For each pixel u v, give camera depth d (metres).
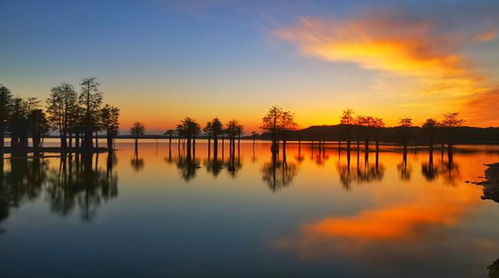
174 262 13.23
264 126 102.50
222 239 16.19
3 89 66.50
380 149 132.38
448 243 15.98
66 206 22.84
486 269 12.89
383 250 14.89
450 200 27.00
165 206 23.44
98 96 77.25
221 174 43.22
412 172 48.78
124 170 46.12
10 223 18.47
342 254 14.36
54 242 15.41
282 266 12.98
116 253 14.11
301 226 18.69
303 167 54.31
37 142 77.88
